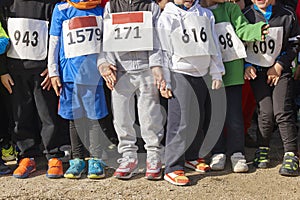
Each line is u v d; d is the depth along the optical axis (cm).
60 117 709
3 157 759
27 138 705
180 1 668
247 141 820
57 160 698
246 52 712
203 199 623
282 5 723
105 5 691
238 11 710
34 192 644
